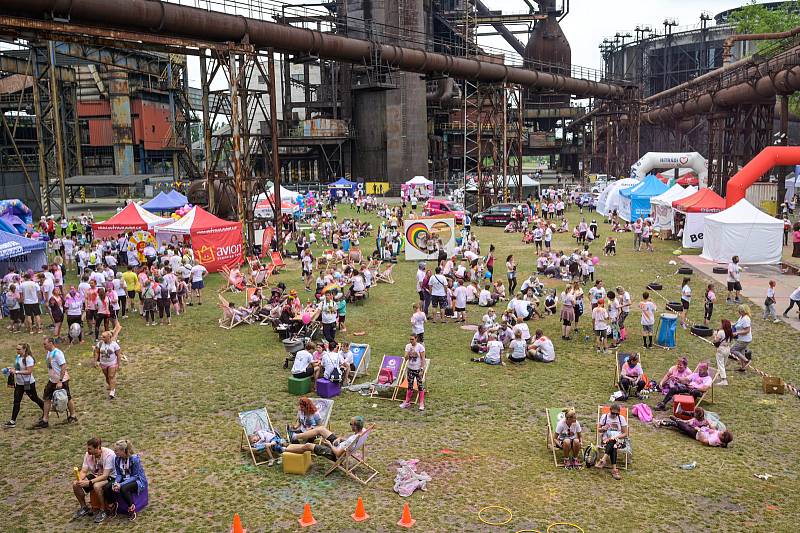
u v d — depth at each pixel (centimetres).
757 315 2555
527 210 5841
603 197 6638
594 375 1936
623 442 1332
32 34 2902
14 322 2425
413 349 1680
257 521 1128
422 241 3953
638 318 2586
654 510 1170
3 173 5609
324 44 4247
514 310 2336
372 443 1460
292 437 1359
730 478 1302
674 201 4588
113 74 9338
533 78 6694
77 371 1981
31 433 1527
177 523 1128
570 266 3153
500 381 1881
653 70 13138
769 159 3956
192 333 2402
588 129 12019
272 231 4106
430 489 1248
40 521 1146
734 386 1839
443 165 10844
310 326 2286
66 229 4372
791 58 4647
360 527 1107
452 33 9919
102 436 1506
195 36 3409
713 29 12281
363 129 9344
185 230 3419
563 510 1169
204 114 3725
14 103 8338
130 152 9606
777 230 3519
